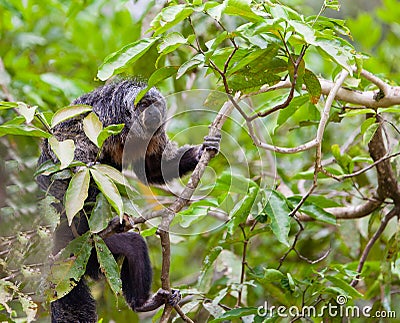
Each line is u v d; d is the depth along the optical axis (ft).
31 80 31.45
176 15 17.99
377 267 26.86
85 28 35.55
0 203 19.81
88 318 25.04
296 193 28.63
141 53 19.04
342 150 29.35
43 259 19.52
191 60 19.44
